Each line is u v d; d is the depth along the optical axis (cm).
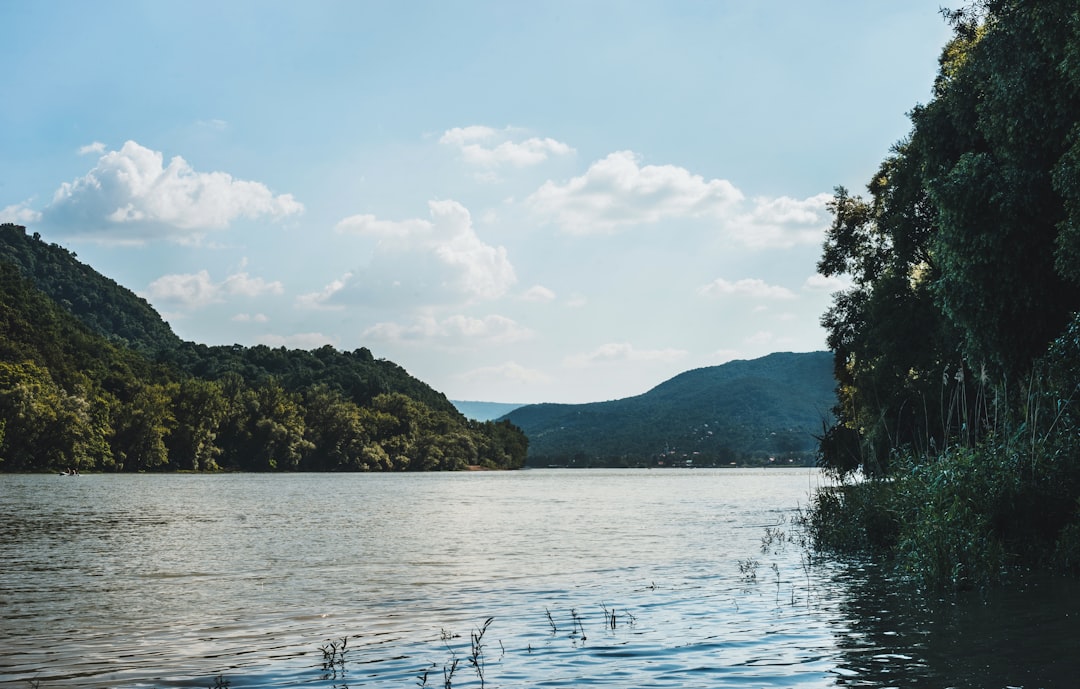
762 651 1187
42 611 1659
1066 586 1647
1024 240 2620
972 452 2100
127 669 1150
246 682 1071
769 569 2175
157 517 4684
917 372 4562
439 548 2973
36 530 3719
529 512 5459
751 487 11388
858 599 1619
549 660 1169
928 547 1741
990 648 1132
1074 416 2094
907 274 4619
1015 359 2733
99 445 15812
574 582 2023
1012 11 2689
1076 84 2244
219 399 19162
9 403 13838
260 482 12850
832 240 5566
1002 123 2638
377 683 1057
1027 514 1909
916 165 4216
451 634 1381
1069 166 2223
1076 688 924
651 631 1367
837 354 5641
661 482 14338
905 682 971
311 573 2259
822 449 4325
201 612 1636
